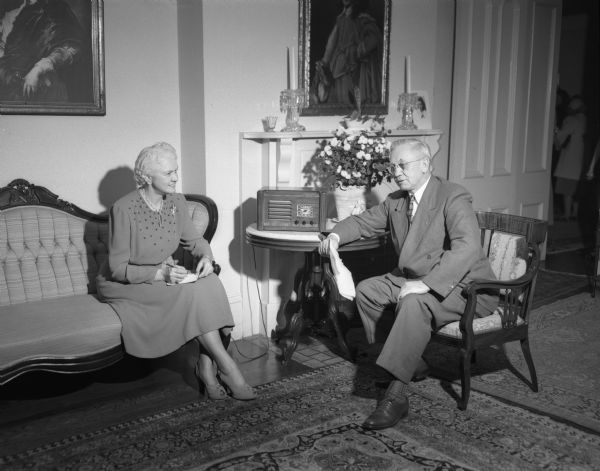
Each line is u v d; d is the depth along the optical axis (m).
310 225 3.78
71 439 2.91
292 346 3.86
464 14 5.29
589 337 4.35
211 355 3.34
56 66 3.72
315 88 4.47
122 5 3.96
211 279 3.40
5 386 3.52
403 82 5.08
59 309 3.37
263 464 2.70
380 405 3.06
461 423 3.07
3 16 3.52
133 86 4.07
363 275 4.69
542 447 2.85
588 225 8.84
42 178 3.79
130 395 3.41
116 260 3.31
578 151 8.77
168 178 3.35
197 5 3.95
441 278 3.19
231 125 4.14
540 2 5.94
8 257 3.56
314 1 4.38
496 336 3.29
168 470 2.64
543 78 6.19
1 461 2.71
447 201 3.36
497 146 5.81
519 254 3.51
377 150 3.89
